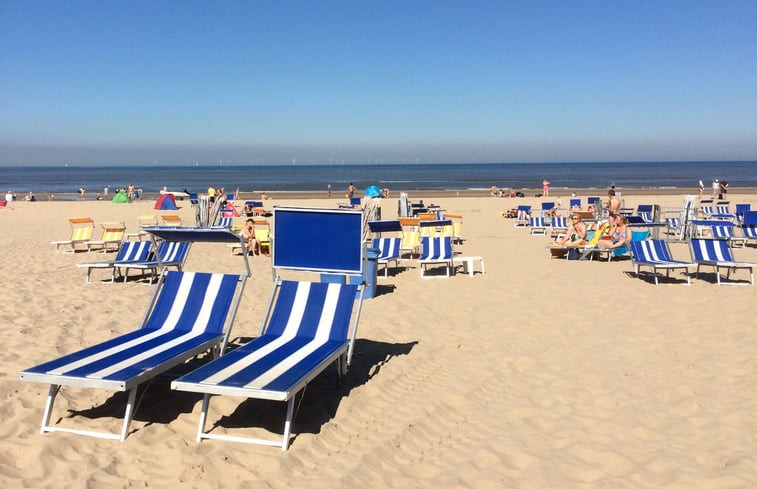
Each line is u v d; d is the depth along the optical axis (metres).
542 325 6.72
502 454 3.65
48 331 6.00
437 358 5.58
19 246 14.07
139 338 4.57
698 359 5.36
